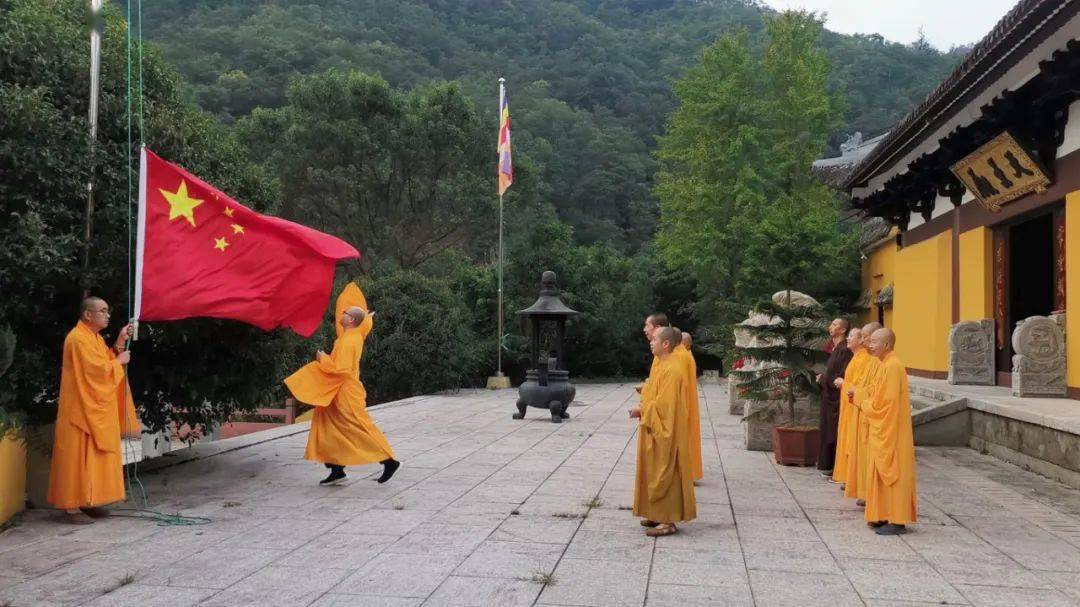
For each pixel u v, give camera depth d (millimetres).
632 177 49188
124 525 6355
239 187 9242
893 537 5988
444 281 23938
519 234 28562
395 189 30812
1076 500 7430
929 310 15977
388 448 8031
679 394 5996
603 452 10297
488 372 25406
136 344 8367
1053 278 13141
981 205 13516
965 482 8359
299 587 4758
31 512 6773
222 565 5227
